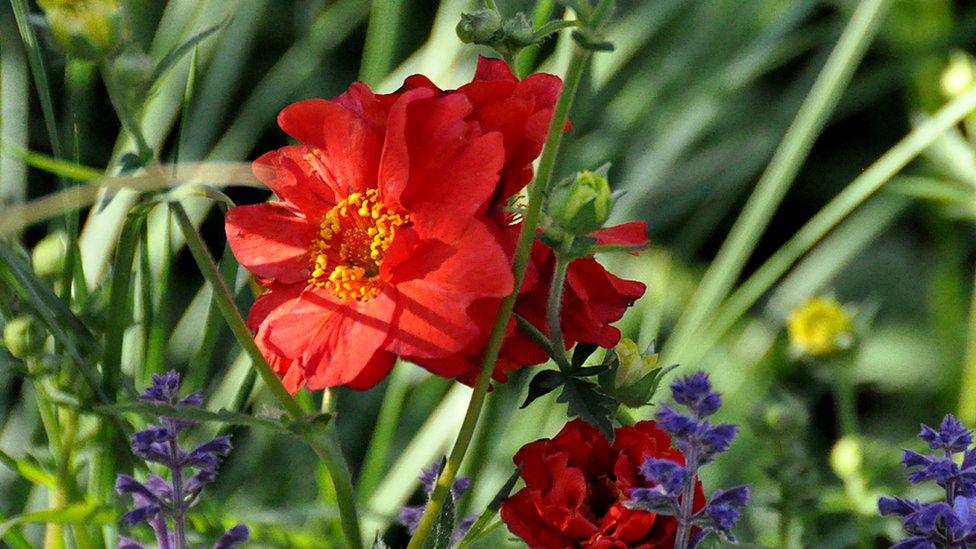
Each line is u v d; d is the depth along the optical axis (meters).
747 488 0.69
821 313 0.82
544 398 0.86
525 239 0.69
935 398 1.05
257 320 0.71
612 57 1.02
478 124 0.70
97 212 0.68
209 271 0.68
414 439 0.87
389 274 0.69
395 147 0.69
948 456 0.71
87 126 0.91
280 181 0.71
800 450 0.76
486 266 0.69
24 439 0.83
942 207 1.04
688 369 0.87
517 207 0.71
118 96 0.68
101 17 0.67
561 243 0.69
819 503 0.79
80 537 0.75
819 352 0.82
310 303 0.70
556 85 0.71
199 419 0.68
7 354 0.74
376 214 0.70
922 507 0.70
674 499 0.69
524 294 0.70
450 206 0.69
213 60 0.96
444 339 0.69
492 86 0.70
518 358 0.70
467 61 1.01
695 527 0.70
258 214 0.71
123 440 0.75
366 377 0.69
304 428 0.69
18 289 0.75
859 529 0.80
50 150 1.02
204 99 0.96
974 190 0.88
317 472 0.83
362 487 0.84
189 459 0.70
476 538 0.71
